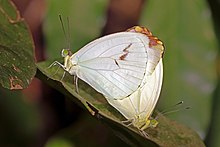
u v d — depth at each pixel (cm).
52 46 41
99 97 37
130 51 37
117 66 37
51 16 41
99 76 37
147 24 41
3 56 32
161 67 36
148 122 36
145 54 37
